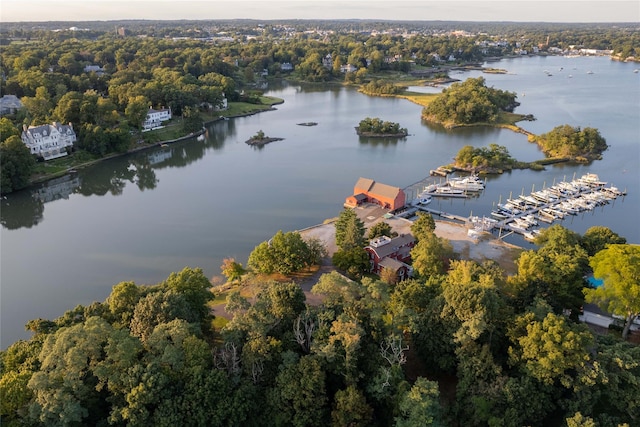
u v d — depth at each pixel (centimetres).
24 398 5391
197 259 11556
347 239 10431
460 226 13050
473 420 5647
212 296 7925
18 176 16312
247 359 5934
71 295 10212
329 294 7194
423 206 14850
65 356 5453
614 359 5734
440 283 8162
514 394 5581
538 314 6494
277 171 18388
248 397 5681
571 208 14362
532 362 5850
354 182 17000
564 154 19400
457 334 6144
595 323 8194
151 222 13850
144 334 6216
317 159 19900
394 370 5928
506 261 10988
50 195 16575
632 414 5541
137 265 11350
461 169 18125
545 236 10256
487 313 6328
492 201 15288
